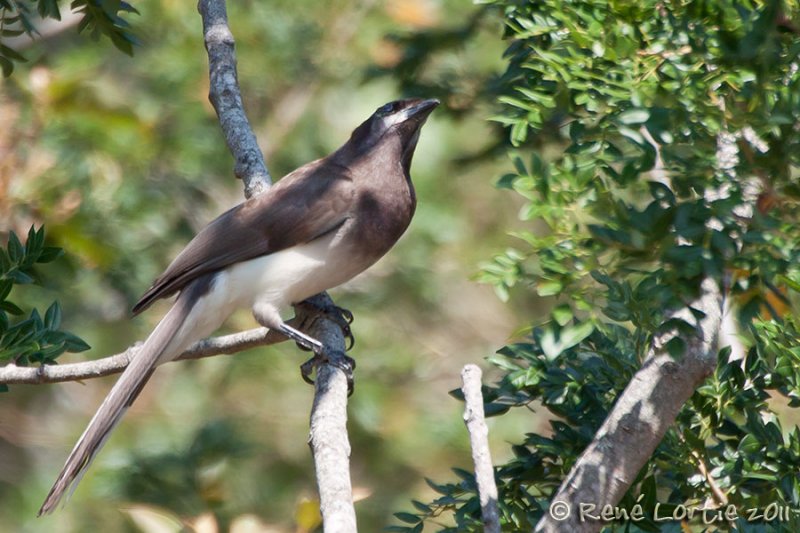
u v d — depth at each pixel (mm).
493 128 11836
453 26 13117
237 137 10344
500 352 8086
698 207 5285
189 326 9438
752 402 7488
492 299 17578
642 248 5328
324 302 10164
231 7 16078
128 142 14125
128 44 10102
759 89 5293
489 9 12555
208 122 15477
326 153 16219
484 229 17016
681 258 5246
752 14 5602
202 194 15781
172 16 15617
